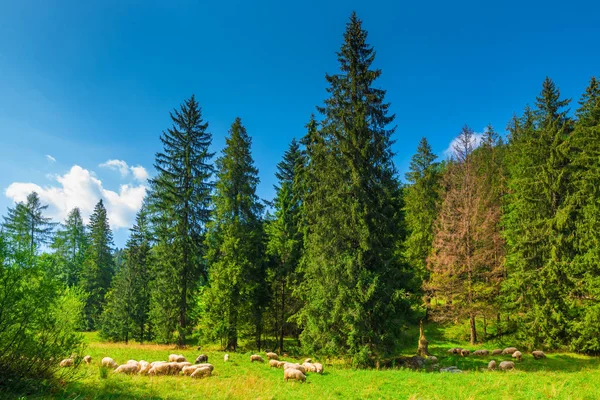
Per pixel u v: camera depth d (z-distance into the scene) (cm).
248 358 1833
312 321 1831
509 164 3341
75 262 4934
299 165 2811
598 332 2012
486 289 2472
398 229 1931
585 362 1875
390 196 1888
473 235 2539
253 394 981
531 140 2453
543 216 2323
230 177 2633
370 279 1694
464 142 2783
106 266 5081
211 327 2364
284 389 1089
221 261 2441
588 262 2059
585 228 2097
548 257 2258
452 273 2586
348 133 1948
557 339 2148
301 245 2656
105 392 869
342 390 1091
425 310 3234
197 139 2895
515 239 2503
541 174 2323
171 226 2741
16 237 840
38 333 843
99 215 5169
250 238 2580
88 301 4634
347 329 1745
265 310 2681
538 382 1200
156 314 2741
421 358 1844
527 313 2283
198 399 883
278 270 2638
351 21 2106
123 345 2422
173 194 2741
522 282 2289
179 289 2584
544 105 2477
